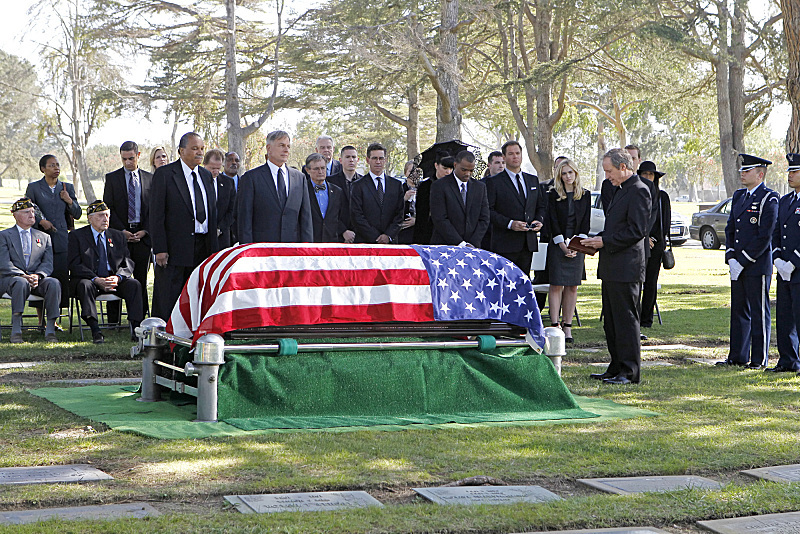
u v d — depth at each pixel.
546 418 6.36
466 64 37.50
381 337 6.57
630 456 5.25
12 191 99.06
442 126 29.52
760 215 8.80
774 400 7.11
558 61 31.58
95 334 9.85
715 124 41.09
